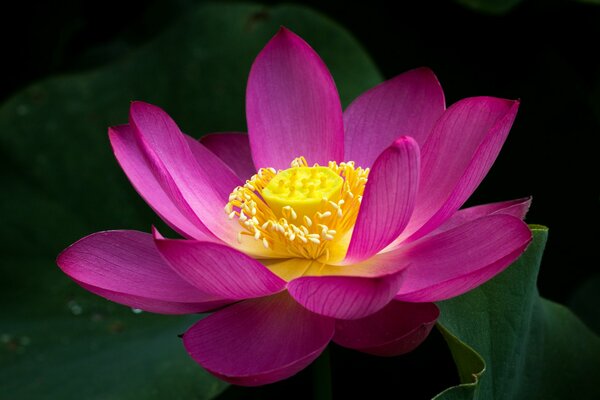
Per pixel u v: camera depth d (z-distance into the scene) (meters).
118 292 0.80
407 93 0.87
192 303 0.81
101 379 0.91
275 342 0.79
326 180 0.84
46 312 0.97
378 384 0.96
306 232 0.83
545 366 0.84
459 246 0.80
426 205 0.82
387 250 0.82
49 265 0.99
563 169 1.01
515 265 0.83
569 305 0.99
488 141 0.79
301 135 0.87
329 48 1.01
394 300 0.80
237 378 0.77
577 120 1.01
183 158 0.84
